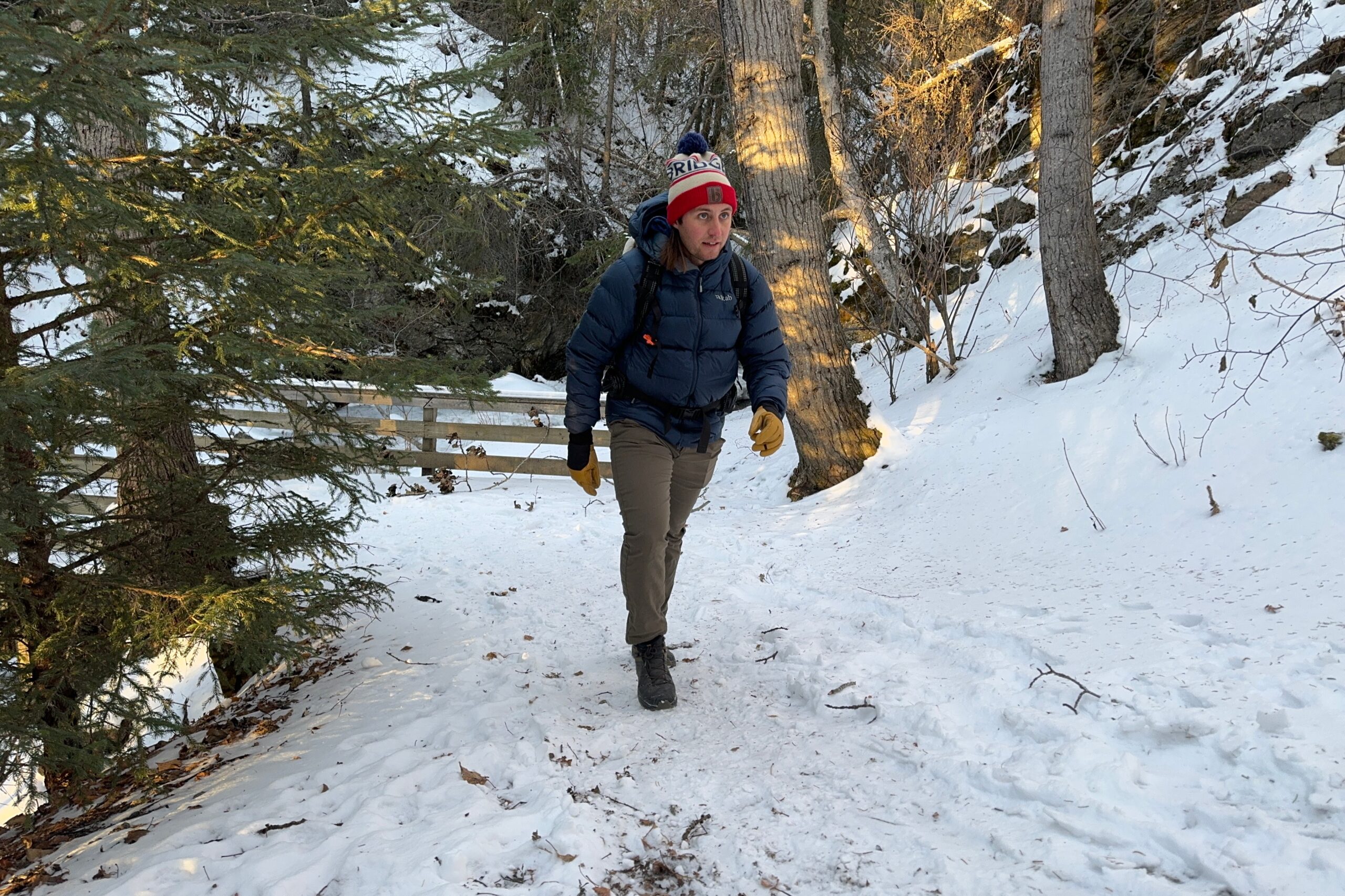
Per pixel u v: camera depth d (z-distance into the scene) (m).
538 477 8.95
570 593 4.88
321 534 4.02
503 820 2.33
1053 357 7.09
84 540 3.43
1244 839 1.89
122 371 2.54
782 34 6.62
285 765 3.06
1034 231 9.89
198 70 2.40
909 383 9.16
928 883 1.94
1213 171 8.23
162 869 2.28
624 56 16.44
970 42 12.24
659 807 2.42
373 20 3.37
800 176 6.77
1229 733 2.28
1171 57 9.46
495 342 14.71
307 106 3.81
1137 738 2.41
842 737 2.77
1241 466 4.45
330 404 4.21
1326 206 6.76
